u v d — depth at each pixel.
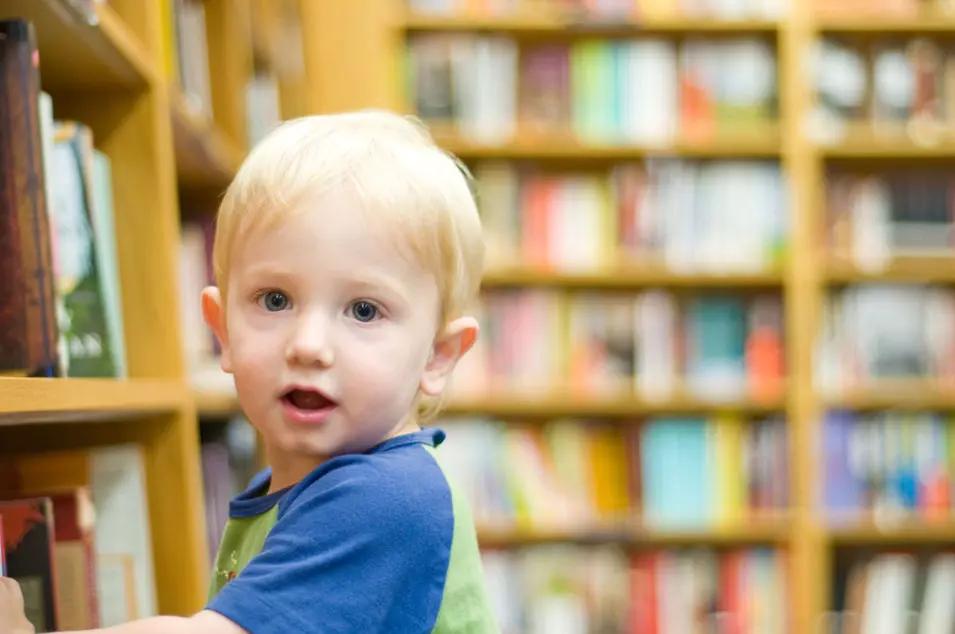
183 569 1.16
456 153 2.44
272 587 0.60
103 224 1.09
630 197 2.38
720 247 2.38
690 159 2.50
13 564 0.80
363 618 0.61
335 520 0.63
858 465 2.39
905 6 2.40
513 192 2.40
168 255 1.17
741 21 2.38
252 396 0.67
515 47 2.54
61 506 0.93
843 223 2.40
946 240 2.39
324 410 0.67
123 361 1.13
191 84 1.45
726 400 2.39
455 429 2.41
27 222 0.81
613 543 2.53
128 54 1.05
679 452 2.41
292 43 2.34
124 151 1.17
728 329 2.41
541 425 2.55
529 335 2.40
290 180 0.67
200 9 1.58
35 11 0.90
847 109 2.39
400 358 0.68
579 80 2.40
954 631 2.37
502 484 2.40
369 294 0.66
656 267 2.38
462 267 0.75
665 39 2.51
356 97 2.41
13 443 1.15
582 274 2.38
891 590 2.41
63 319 0.94
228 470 1.63
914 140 2.38
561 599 2.41
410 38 2.50
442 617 0.68
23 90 0.81
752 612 2.41
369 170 0.69
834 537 2.43
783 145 2.38
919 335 2.40
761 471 2.41
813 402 2.37
